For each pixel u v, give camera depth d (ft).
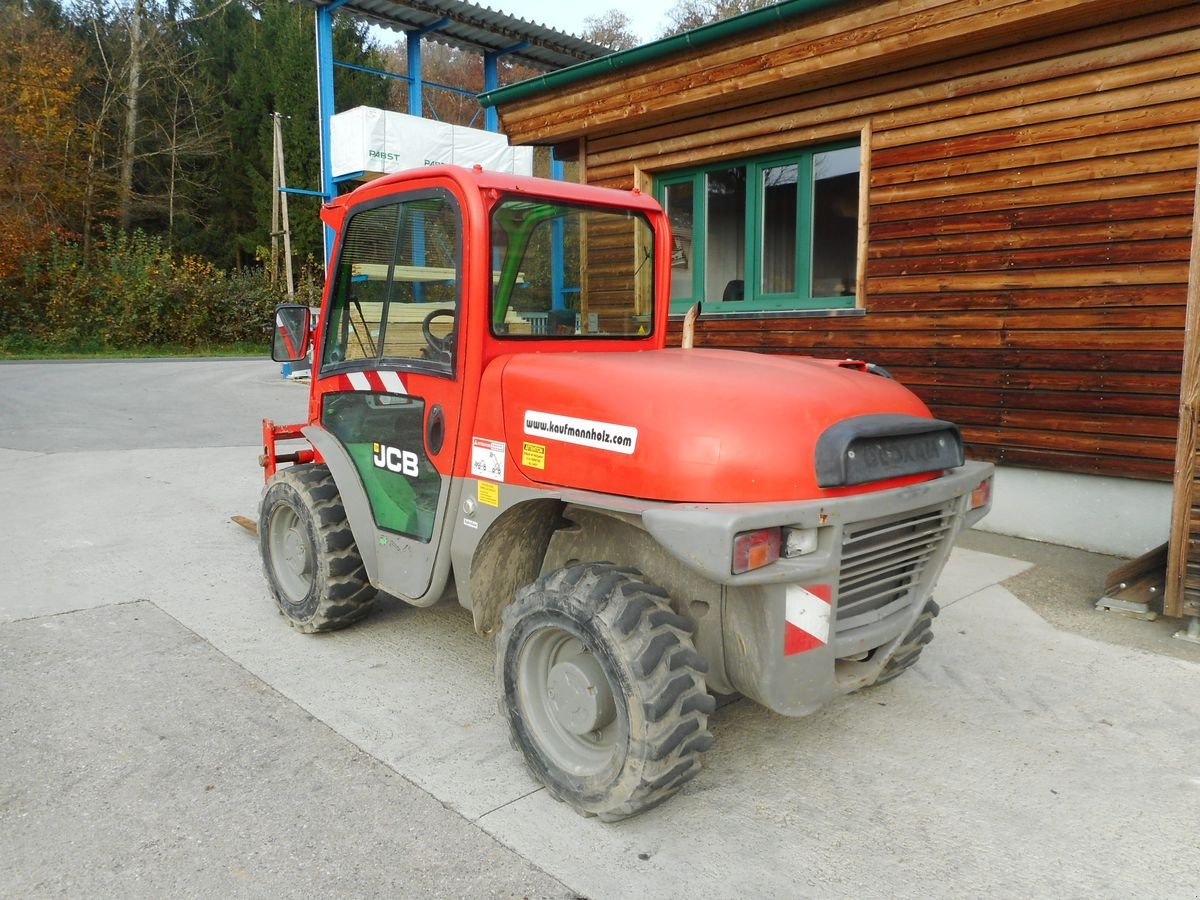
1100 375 17.75
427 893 7.78
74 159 96.32
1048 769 10.12
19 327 77.92
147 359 75.36
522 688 9.43
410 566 11.30
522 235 10.65
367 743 10.47
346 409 12.47
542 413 9.26
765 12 19.89
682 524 7.61
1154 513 17.58
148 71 106.01
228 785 9.50
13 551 18.22
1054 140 17.88
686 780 8.70
